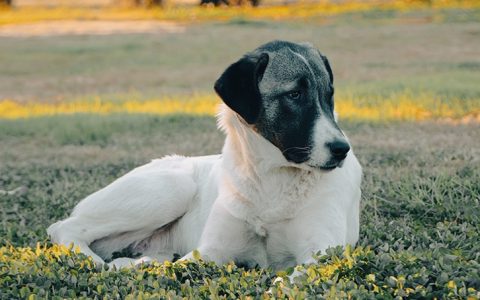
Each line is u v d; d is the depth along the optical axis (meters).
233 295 4.54
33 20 33.88
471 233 5.99
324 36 25.12
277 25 28.64
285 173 5.47
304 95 5.41
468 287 4.42
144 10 37.19
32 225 7.16
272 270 5.48
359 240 6.18
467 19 27.58
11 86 18.47
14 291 4.69
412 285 4.40
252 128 5.48
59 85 18.41
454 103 12.82
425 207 7.07
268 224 5.52
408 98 13.47
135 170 6.68
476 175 7.86
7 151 11.12
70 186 8.55
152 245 6.51
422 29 25.62
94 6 43.12
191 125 12.30
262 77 5.46
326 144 5.25
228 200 5.60
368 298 4.25
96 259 6.18
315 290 4.41
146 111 14.05
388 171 8.33
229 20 30.59
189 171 6.41
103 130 12.07
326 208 5.47
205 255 5.60
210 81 18.11
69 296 4.71
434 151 9.34
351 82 16.23
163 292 4.59
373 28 26.50
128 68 20.70
